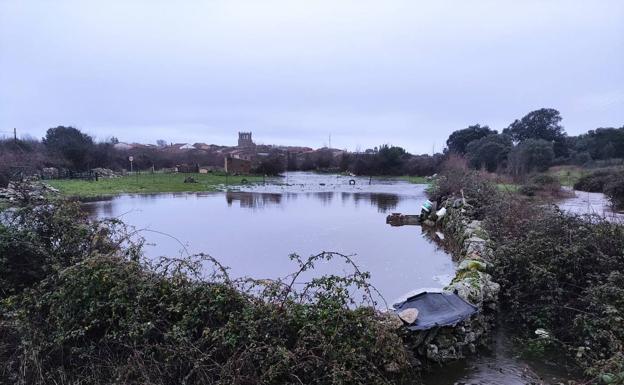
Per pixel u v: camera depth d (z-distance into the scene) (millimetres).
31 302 4070
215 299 3996
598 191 25047
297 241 11516
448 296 5273
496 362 4723
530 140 39125
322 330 3883
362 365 3871
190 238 11859
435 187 21891
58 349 3826
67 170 36656
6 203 5473
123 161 50281
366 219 15945
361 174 51688
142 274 4258
